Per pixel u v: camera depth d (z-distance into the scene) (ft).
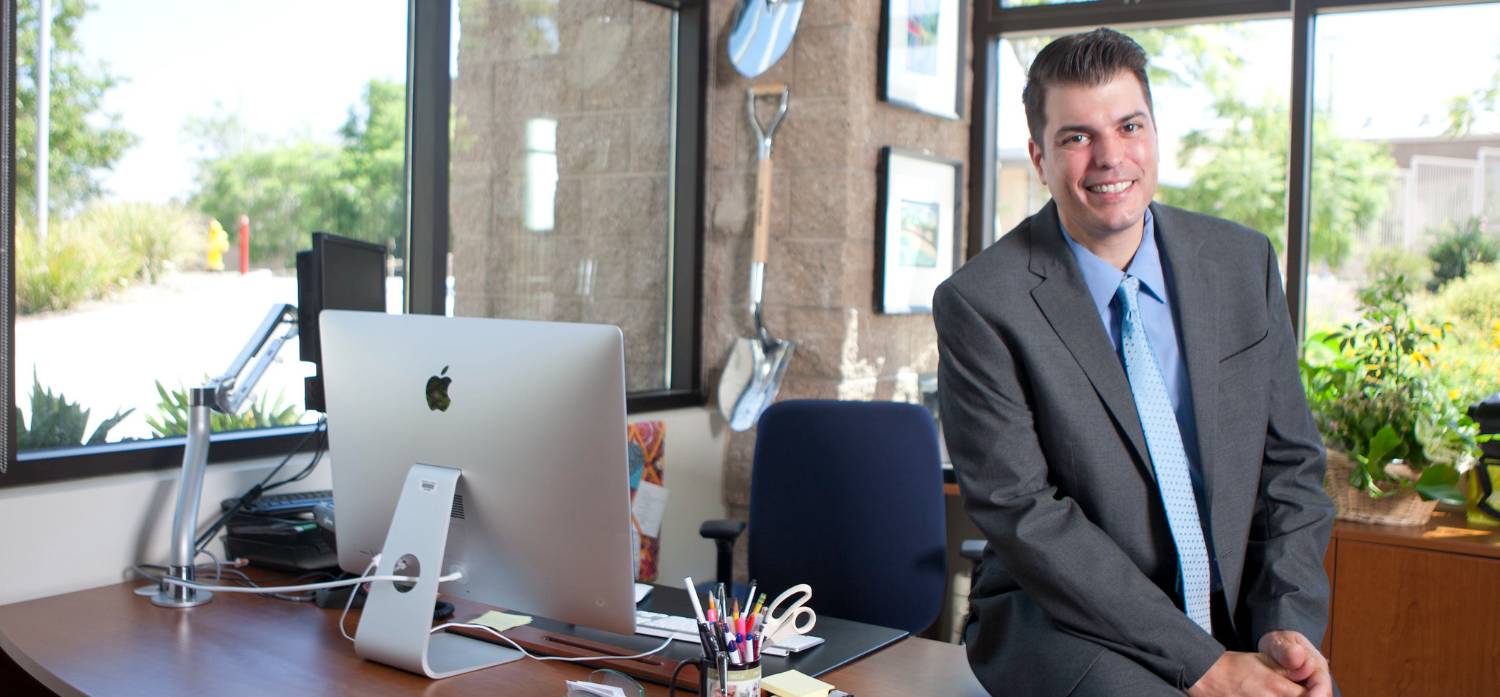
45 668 5.54
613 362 5.22
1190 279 5.58
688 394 11.35
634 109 11.18
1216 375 5.48
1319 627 5.35
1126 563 5.18
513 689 5.36
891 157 11.00
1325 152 10.36
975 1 11.91
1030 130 5.63
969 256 12.14
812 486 8.92
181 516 6.80
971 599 5.94
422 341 5.85
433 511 5.68
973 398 5.52
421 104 9.28
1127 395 5.37
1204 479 5.39
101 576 7.00
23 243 6.98
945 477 11.18
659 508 9.96
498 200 9.87
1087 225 5.40
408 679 5.47
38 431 7.09
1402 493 8.66
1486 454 8.75
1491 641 8.16
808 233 10.91
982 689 5.52
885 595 8.68
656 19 11.34
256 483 7.75
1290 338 5.78
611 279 11.04
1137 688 4.98
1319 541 5.54
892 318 11.46
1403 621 8.45
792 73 10.98
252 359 7.20
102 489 6.98
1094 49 5.26
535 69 10.16
